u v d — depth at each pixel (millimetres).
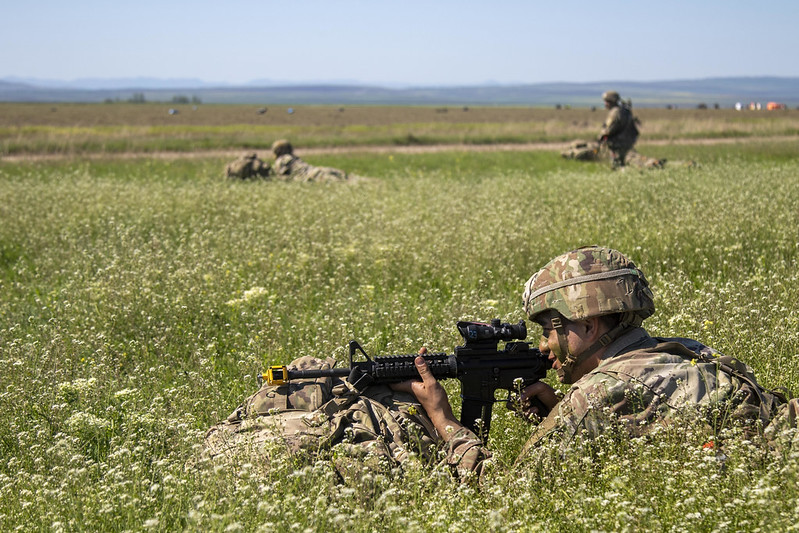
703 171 18141
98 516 3238
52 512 3213
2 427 4574
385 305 7469
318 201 14156
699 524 2857
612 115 20812
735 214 10164
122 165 26094
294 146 38125
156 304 7375
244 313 7027
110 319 7039
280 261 9273
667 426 3297
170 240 11062
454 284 8320
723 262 8297
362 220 12172
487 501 3221
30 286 8781
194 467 3662
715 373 3404
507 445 4008
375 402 3812
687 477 3104
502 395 4707
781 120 48312
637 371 3396
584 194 14055
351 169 25125
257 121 89625
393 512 2934
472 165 25578
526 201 13539
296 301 7688
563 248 9383
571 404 3451
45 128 67688
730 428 3301
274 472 3396
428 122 87812
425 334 6121
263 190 16047
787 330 5285
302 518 3082
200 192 15250
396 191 17078
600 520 2889
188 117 101188
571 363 3627
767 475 2941
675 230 9445
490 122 86125
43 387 5125
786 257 8477
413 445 3678
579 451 3316
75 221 12367
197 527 2920
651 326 5891
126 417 4637
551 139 40688
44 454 4090
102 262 9406
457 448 3625
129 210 13672
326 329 6461
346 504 3158
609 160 22016
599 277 3471
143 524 3121
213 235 10844
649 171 18141
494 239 9703
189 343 6406
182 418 4434
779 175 16094
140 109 138000
